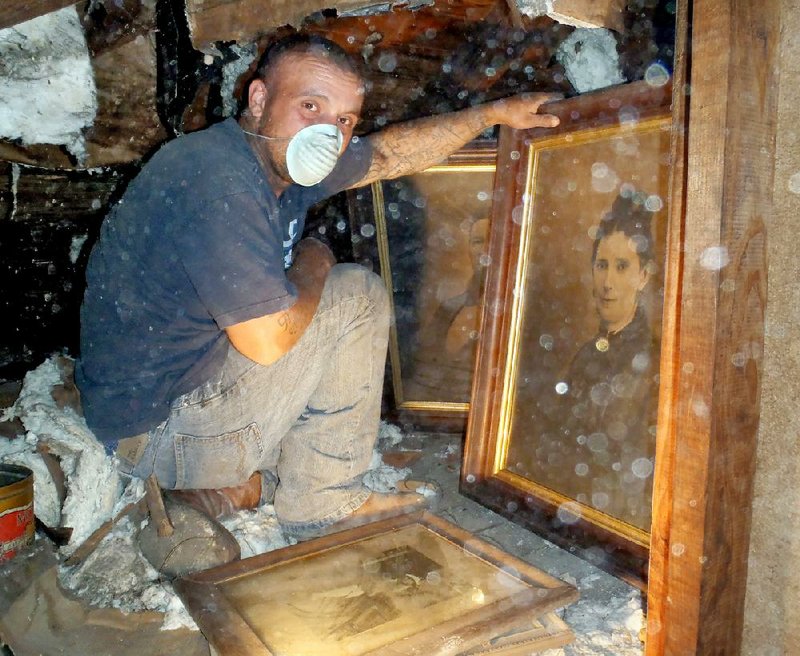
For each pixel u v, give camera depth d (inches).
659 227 62.2
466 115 77.3
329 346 64.1
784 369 41.6
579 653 51.5
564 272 72.8
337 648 48.3
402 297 101.7
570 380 71.0
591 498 67.1
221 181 53.5
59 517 69.0
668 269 43.2
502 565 58.4
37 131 69.8
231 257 52.5
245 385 61.4
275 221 58.9
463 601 53.7
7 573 60.8
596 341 68.5
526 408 75.6
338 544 62.7
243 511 72.2
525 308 77.4
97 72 68.0
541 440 73.4
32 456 69.1
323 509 68.4
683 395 41.9
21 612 56.5
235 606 53.6
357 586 56.2
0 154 70.0
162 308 58.1
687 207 40.6
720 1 37.6
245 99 79.1
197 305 57.9
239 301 52.7
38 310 89.0
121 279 58.5
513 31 85.3
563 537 67.5
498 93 95.6
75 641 54.6
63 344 92.1
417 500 71.5
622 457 64.5
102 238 61.3
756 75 38.8
